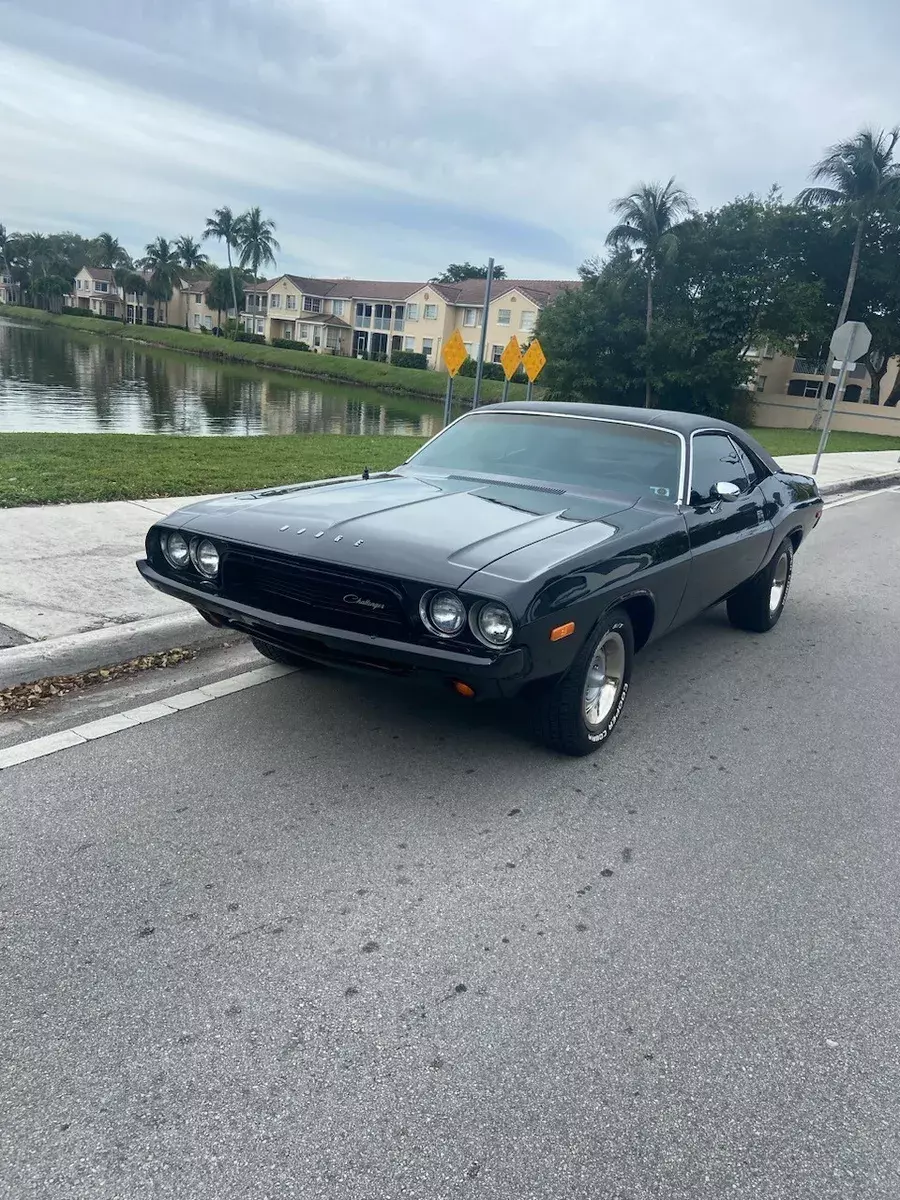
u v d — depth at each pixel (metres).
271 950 2.63
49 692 4.38
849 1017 2.55
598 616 3.63
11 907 2.74
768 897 3.13
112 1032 2.27
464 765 3.93
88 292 136.00
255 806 3.45
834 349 17.17
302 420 32.09
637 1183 1.96
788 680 5.52
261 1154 1.95
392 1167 1.95
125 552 6.38
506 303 70.69
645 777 4.01
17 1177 1.86
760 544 5.58
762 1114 2.18
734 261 44.91
